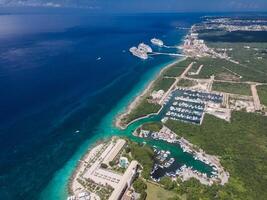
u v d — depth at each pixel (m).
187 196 167.62
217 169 195.12
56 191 177.25
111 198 161.00
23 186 182.00
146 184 178.75
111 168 194.38
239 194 170.00
